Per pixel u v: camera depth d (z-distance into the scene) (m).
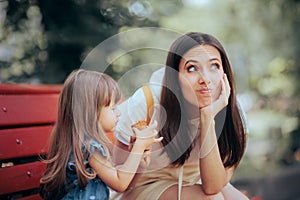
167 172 1.94
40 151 2.12
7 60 4.29
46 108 2.23
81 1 4.27
